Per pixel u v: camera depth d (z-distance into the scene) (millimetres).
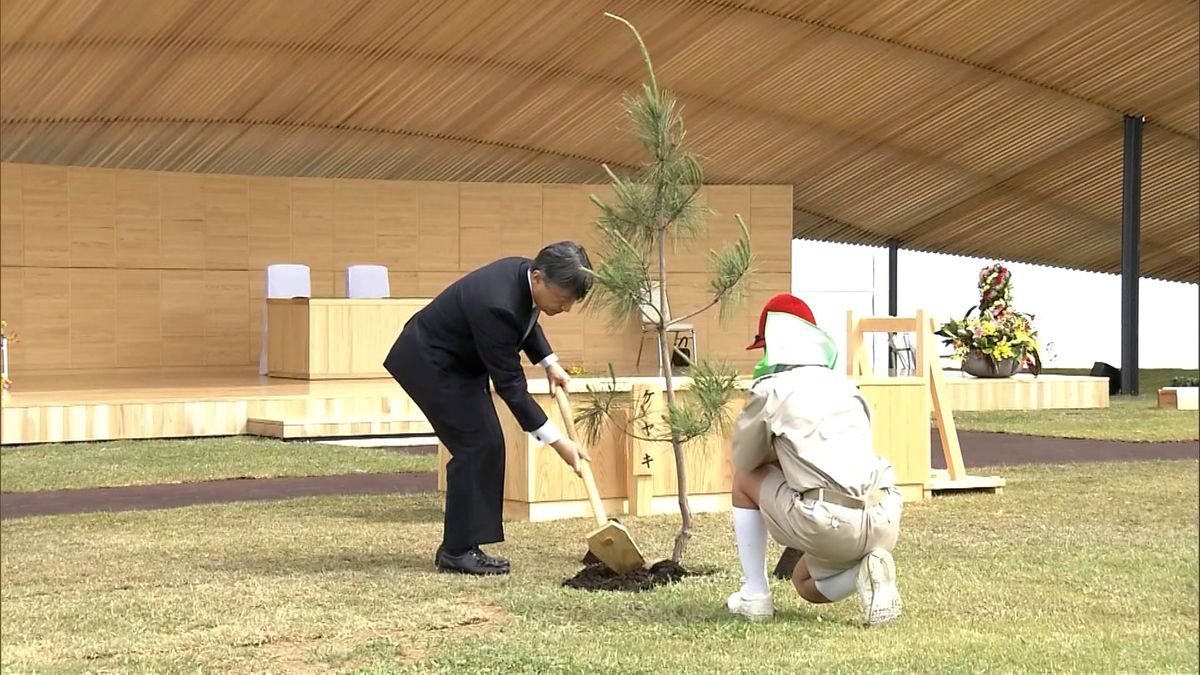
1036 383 15148
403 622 4445
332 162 19422
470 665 3838
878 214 22328
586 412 5461
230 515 7141
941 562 5547
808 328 4355
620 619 4441
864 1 14641
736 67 16562
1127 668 3836
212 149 18406
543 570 5426
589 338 20766
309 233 19844
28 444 11297
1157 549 5898
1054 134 18781
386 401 12781
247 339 19562
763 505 4344
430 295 20391
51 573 5434
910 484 7645
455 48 15727
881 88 17266
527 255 20734
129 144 17844
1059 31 15438
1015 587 5020
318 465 9633
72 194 18453
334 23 14609
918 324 7855
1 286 18031
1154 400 16719
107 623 4492
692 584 5008
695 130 18688
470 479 5352
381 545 6121
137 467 9484
